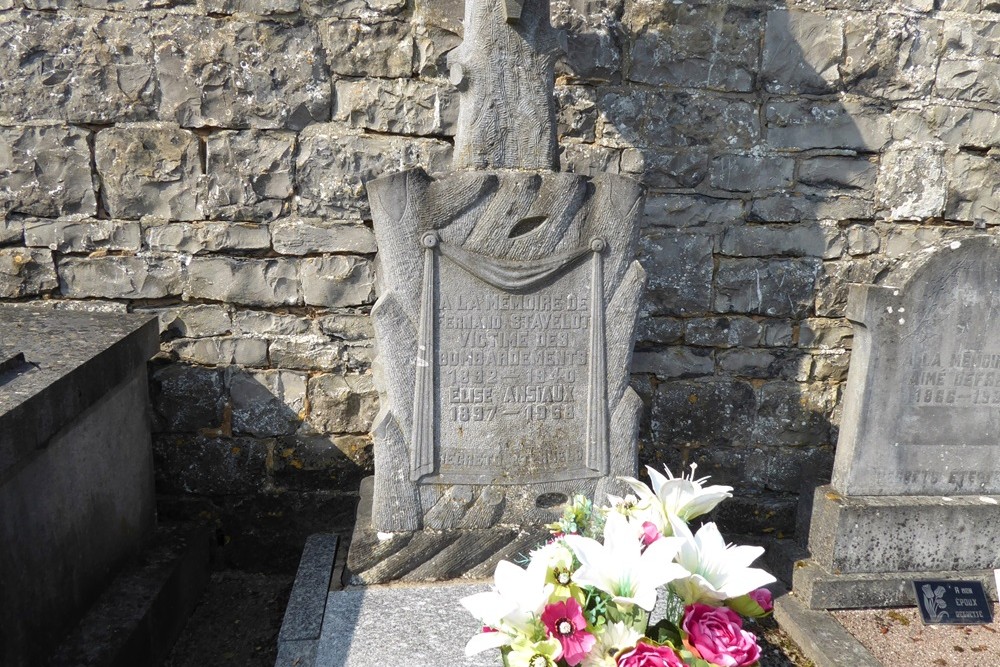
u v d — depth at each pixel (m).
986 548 2.87
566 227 2.52
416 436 2.55
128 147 3.03
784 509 3.59
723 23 3.19
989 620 2.75
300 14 3.02
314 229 3.19
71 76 2.95
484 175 2.45
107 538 2.63
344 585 2.45
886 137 3.34
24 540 2.06
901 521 2.81
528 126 2.54
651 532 1.51
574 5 3.13
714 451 3.57
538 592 1.40
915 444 2.88
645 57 3.20
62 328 2.68
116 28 2.95
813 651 2.57
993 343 2.84
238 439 3.32
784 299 3.45
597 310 2.58
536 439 2.62
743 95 3.26
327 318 3.28
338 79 3.10
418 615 2.27
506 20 2.45
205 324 3.22
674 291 3.41
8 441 1.88
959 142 3.37
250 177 3.11
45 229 3.06
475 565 2.49
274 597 3.19
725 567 1.46
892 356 2.80
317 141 3.12
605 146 3.26
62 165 3.01
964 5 3.25
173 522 3.25
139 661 2.46
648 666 1.30
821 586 2.77
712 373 3.51
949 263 2.76
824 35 3.22
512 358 2.57
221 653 2.79
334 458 3.38
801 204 3.37
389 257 2.47
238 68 3.03
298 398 3.32
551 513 2.62
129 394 2.83
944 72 3.29
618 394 2.66
